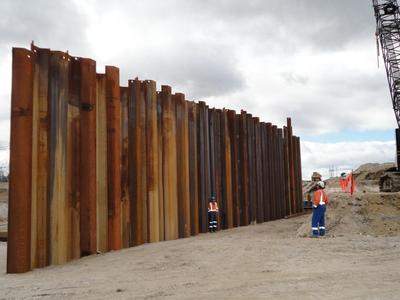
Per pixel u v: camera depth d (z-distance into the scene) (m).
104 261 13.40
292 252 13.22
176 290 9.02
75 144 14.67
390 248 13.51
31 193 12.90
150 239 17.98
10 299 8.81
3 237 24.78
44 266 13.16
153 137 18.64
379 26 32.75
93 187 14.95
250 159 27.89
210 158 23.73
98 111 15.86
